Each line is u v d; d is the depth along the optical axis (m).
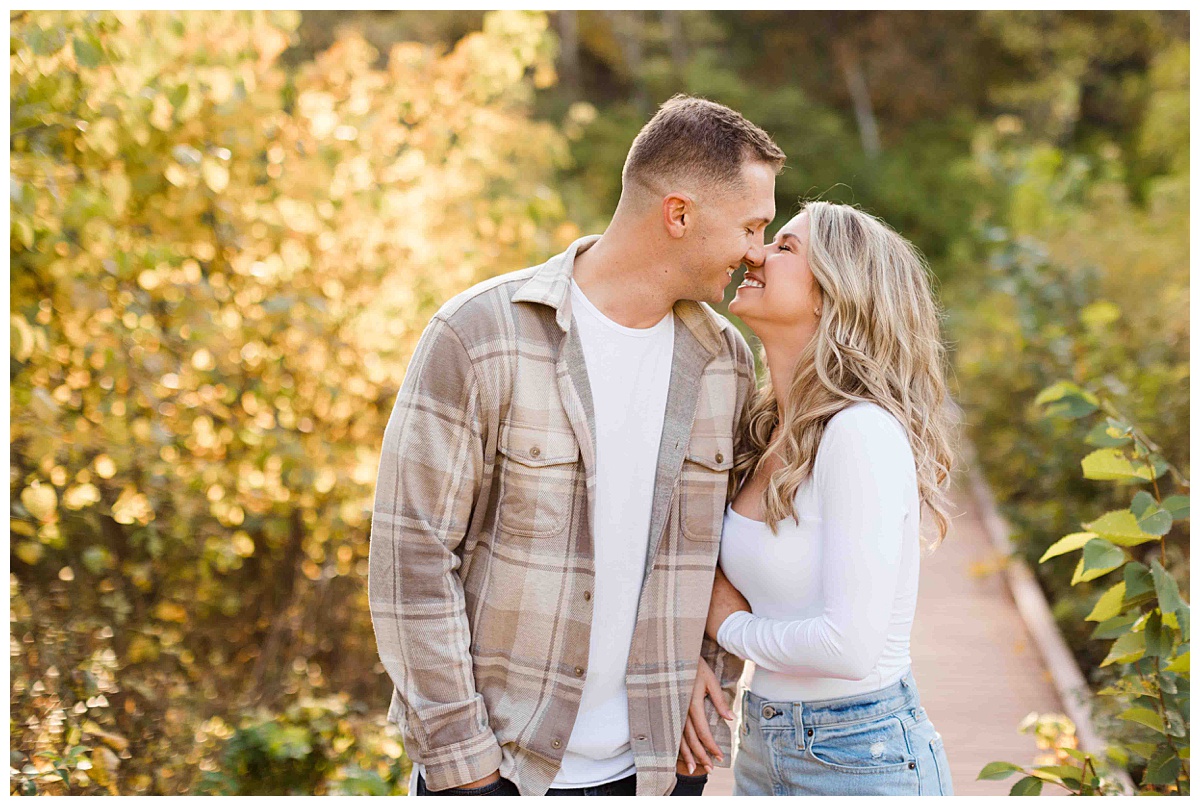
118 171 3.80
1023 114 19.61
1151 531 2.56
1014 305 9.32
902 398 2.09
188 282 4.08
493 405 1.98
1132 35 19.16
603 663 2.07
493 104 6.36
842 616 1.91
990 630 5.17
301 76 5.41
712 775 3.73
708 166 1.94
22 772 2.80
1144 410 6.03
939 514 2.20
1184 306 7.04
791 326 2.15
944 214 16.36
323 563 4.61
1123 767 3.09
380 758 3.46
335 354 4.69
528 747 2.00
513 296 2.03
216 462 4.28
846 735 2.01
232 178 4.42
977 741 3.95
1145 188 14.57
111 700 3.45
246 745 3.29
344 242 4.80
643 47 18.73
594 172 15.34
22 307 3.55
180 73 4.14
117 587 3.90
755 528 2.12
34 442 3.36
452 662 1.94
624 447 2.07
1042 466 6.50
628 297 2.06
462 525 2.00
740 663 2.27
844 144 17.58
